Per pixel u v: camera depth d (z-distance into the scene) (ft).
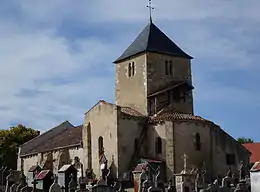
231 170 209.05
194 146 203.82
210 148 208.13
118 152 204.95
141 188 158.51
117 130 206.90
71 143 247.91
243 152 217.56
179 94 230.89
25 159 290.56
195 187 162.40
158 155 204.23
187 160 200.44
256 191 108.17
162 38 238.89
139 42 237.45
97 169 215.51
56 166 248.73
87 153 223.10
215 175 205.77
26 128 363.15
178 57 237.04
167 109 224.33
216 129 214.07
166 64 232.73
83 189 153.69
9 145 337.93
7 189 178.81
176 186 168.45
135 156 207.41
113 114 210.38
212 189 153.79
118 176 202.28
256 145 304.30
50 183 180.55
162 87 228.63
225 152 212.64
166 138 201.77
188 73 238.89
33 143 301.02
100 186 152.66
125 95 235.81
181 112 226.17
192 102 235.40
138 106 227.81
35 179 172.24
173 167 197.57
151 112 222.69
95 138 220.43
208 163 205.67
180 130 202.49
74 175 180.24
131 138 210.18
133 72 233.35
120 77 240.32
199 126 206.80
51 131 310.04
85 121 228.22
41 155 268.41
